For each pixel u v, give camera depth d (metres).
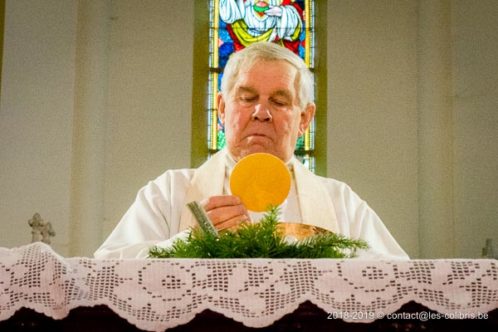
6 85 9.04
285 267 2.52
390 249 4.59
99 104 9.72
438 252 9.63
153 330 2.50
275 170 3.39
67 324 2.54
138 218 4.45
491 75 9.63
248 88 4.53
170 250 3.02
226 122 4.61
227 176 4.66
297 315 2.54
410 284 2.51
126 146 9.93
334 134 10.13
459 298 2.51
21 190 9.09
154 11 10.31
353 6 10.44
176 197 4.61
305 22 10.40
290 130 4.57
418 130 10.13
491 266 2.54
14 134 9.12
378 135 10.14
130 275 2.51
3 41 8.87
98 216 9.52
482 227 9.49
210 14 10.38
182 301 2.49
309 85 4.66
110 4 10.21
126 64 10.14
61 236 9.21
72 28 9.66
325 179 4.94
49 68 9.41
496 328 2.56
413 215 9.94
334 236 2.97
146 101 10.08
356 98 10.22
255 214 4.13
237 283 2.50
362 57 10.32
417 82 10.23
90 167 9.49
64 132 9.44
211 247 2.82
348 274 2.51
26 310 2.54
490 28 9.64
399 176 10.04
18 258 2.53
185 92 10.16
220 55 10.31
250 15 10.40
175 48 10.26
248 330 2.55
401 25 10.41
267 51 4.58
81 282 2.50
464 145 9.75
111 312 2.54
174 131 10.04
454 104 9.88
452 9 10.02
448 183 9.75
